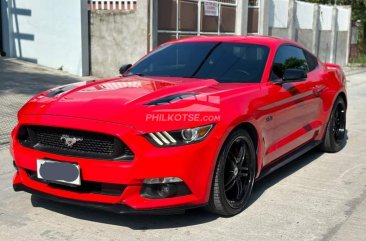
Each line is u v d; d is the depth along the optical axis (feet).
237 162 14.37
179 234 13.07
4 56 46.11
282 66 17.81
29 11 44.11
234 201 14.40
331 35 76.79
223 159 13.44
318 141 20.80
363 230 13.55
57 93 14.93
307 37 69.92
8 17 45.60
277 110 16.19
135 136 12.32
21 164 13.71
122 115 12.71
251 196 16.11
